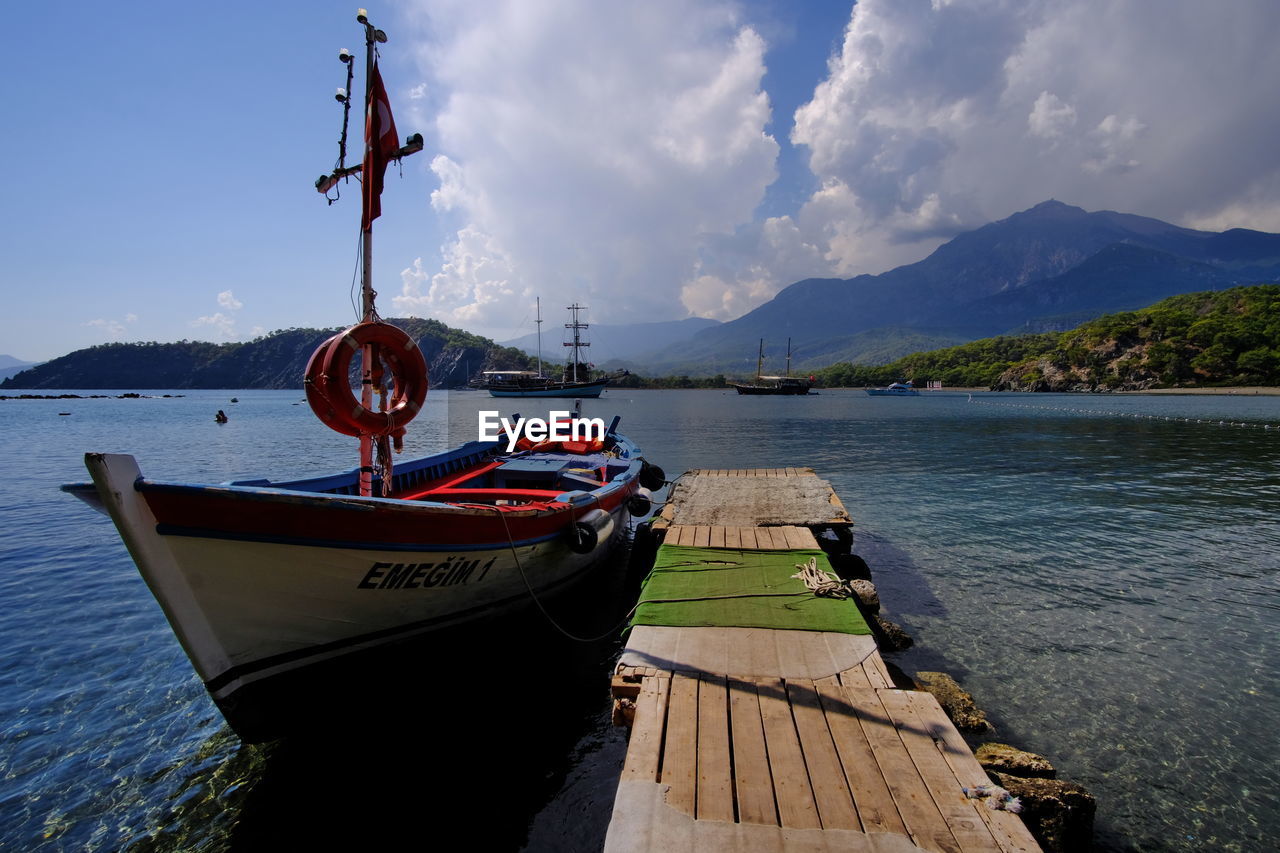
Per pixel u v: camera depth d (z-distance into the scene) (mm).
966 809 4117
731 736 4902
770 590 8039
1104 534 14695
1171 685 7762
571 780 6246
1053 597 10641
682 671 5930
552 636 9914
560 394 117375
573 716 7469
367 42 7855
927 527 15469
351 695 6902
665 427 50312
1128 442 35344
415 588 6977
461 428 51094
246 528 5531
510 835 5500
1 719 7121
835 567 11695
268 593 5891
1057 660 8422
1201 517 16344
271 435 45312
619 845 3836
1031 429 44875
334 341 7258
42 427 53750
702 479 16391
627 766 4535
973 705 7070
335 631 6500
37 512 17422
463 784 6180
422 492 11211
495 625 8531
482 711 7594
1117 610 10062
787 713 5207
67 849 5270
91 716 7207
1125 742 6660
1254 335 116562
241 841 5402
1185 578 11531
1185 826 5535
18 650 8758
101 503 5270
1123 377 128500
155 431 48938
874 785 4332
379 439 8016
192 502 5242
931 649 8766
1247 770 6211
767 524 11758
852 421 56094
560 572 9750
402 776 6293
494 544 7719
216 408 89125
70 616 9906
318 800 5914
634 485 14312
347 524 6051
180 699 7570
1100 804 5789
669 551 9844
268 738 6414
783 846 3816
